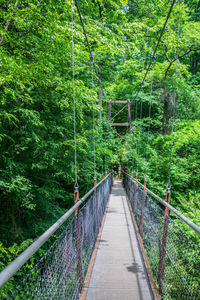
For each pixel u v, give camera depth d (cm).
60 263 110
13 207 383
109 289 194
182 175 655
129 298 181
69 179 445
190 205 446
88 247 231
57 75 371
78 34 314
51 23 278
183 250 126
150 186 692
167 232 167
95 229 306
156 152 834
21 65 266
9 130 350
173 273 144
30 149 392
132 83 1216
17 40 293
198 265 105
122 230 372
